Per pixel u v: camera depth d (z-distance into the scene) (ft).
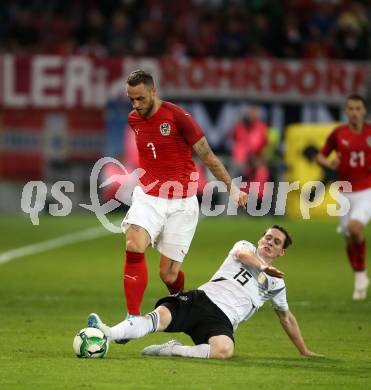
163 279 115.55
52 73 297.53
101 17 331.57
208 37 325.62
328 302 152.15
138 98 108.78
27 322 129.49
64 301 150.00
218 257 206.59
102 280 174.29
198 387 88.99
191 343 116.06
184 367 97.96
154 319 101.65
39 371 95.25
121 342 103.30
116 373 94.53
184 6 338.95
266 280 105.40
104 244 231.91
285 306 106.93
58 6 339.16
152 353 104.58
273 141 289.74
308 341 118.32
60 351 107.45
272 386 90.27
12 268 189.88
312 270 190.08
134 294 109.09
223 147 297.53
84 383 89.97
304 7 340.18
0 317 133.80
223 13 330.34
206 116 298.15
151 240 111.34
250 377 94.02
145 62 296.71
